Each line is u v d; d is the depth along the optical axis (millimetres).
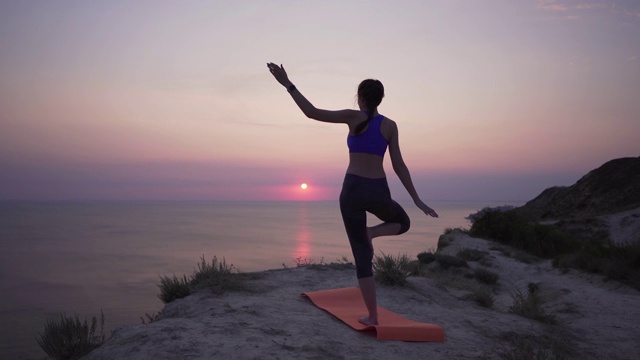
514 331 5641
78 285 101062
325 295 5844
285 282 7074
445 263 11812
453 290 7914
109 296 87125
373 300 4648
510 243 18562
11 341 51562
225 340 3980
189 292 6602
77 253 165875
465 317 5988
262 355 3734
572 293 9797
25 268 128750
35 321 64250
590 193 34000
